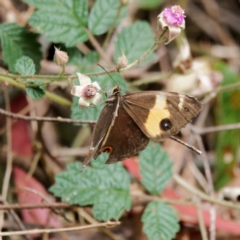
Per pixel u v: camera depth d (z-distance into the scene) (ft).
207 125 3.21
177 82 3.07
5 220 2.95
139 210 2.97
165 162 2.92
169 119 2.70
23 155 3.05
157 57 3.22
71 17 2.90
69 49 2.91
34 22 2.88
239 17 3.35
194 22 3.33
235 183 3.13
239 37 3.35
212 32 3.33
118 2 2.93
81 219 2.96
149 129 2.70
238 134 3.12
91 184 2.88
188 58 2.95
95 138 2.69
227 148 3.12
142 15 3.28
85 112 2.85
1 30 2.90
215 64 3.16
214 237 2.94
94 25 2.92
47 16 2.89
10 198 3.00
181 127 2.70
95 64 2.91
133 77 3.18
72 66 2.91
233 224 2.99
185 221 2.98
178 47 3.24
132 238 2.99
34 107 3.05
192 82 3.06
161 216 2.88
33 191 2.92
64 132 3.14
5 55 2.89
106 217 2.85
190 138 3.11
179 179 3.00
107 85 2.87
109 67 2.91
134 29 2.94
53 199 3.03
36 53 2.92
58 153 3.07
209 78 3.06
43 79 2.79
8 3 3.08
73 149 3.09
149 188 2.91
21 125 3.08
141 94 2.70
